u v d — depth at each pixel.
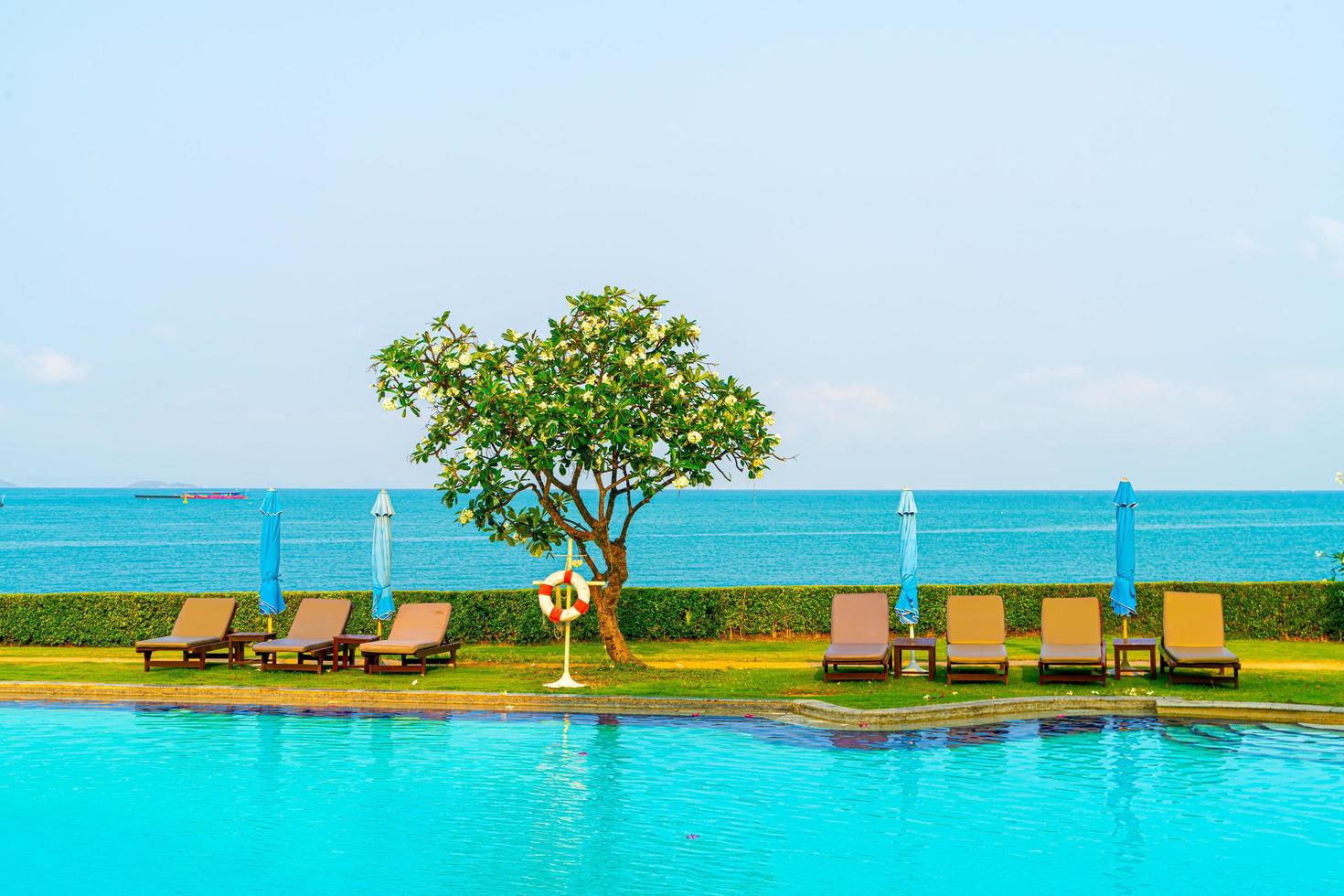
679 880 9.79
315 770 13.17
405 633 18.83
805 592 22.92
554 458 17.75
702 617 22.83
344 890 9.66
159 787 12.53
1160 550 70.69
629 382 18.09
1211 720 15.14
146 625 22.42
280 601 20.53
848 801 11.88
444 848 10.65
